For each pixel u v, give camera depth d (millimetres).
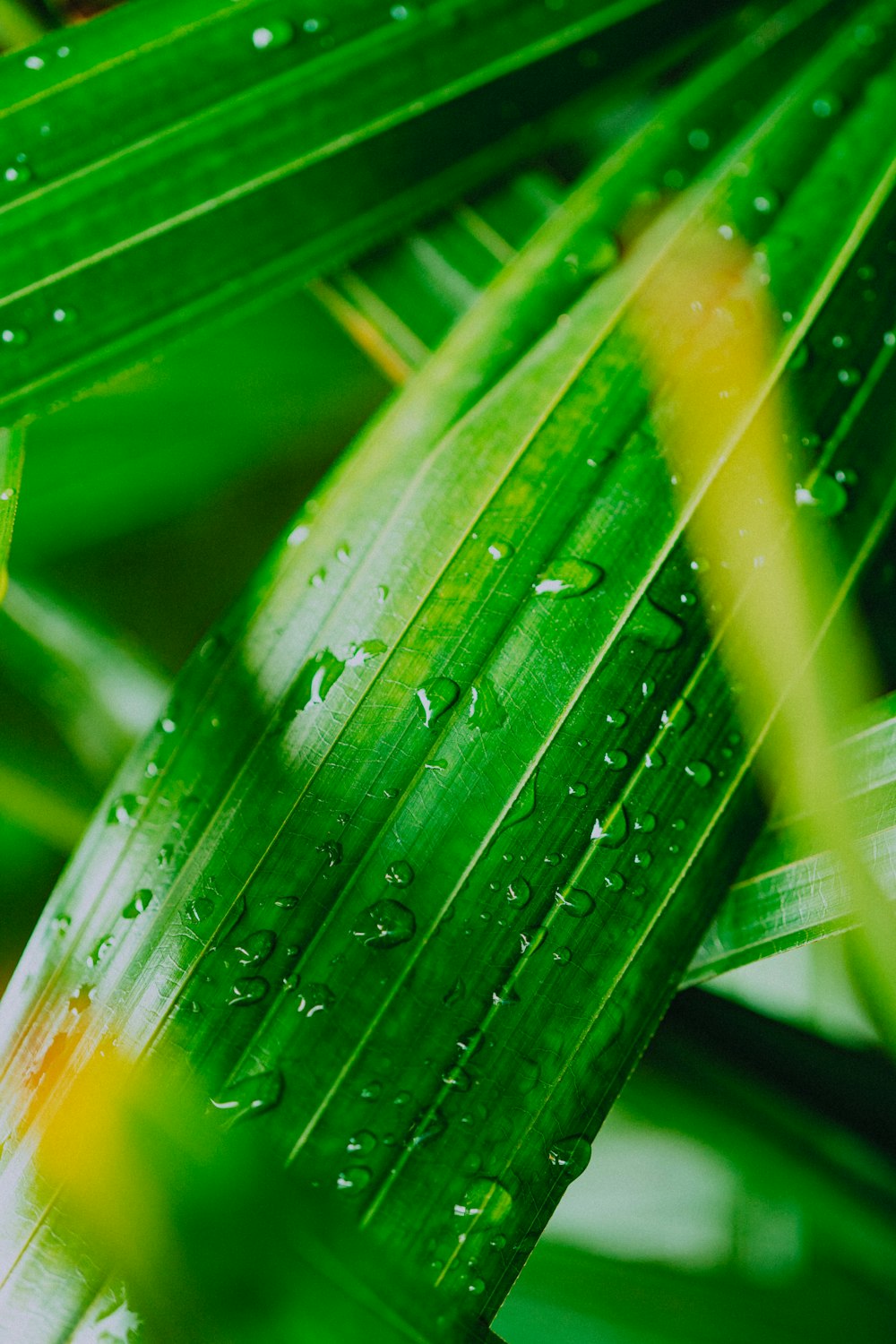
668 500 237
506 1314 269
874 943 244
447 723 232
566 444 239
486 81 266
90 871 236
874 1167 260
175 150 253
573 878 232
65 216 250
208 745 237
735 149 259
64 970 233
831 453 244
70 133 249
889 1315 268
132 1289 225
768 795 240
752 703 238
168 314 256
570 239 260
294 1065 227
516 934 230
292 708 235
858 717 243
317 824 231
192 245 256
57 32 250
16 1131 229
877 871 238
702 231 250
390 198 266
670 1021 263
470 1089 229
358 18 258
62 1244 226
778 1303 269
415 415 250
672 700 235
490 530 236
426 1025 229
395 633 234
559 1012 231
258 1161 225
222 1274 225
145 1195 225
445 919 230
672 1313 269
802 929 240
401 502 239
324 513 244
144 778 237
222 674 239
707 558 237
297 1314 225
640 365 241
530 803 231
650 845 234
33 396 252
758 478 240
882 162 255
